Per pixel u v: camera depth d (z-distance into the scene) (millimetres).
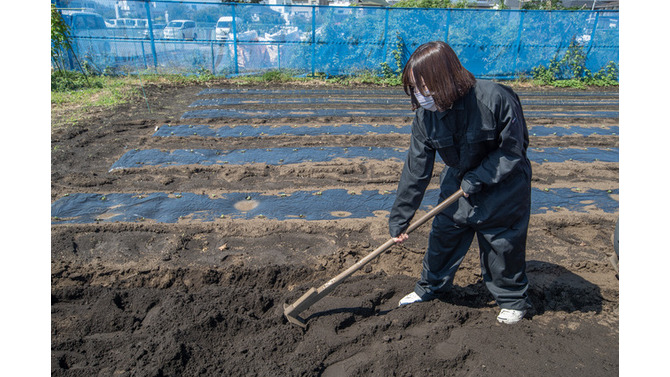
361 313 3234
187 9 13422
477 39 14453
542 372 2695
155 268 3693
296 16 13758
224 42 13727
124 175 5762
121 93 10859
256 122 8648
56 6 12922
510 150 2551
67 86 11203
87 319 3113
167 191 5309
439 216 3043
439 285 3238
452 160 2768
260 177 5867
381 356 2768
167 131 7809
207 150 6789
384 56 14148
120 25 13203
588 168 6469
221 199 5129
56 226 4281
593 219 4836
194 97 10953
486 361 2783
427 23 14078
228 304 3299
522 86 14328
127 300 3389
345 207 5027
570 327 3135
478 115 2533
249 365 2717
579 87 14297
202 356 2740
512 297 3033
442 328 3016
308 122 8797
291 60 14094
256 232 4379
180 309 3137
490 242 2865
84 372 2607
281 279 3754
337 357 2850
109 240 4129
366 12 13852
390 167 6309
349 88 12953
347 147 7164
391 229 2988
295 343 2936
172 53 13609
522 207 2779
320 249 4133
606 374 2676
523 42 14648
